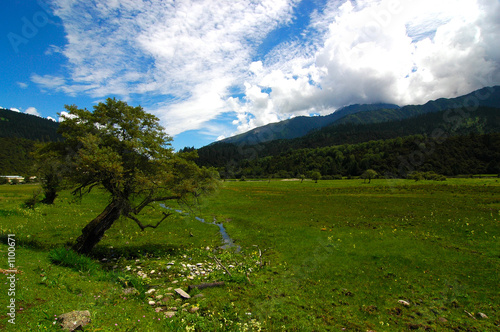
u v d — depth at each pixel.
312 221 26.72
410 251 15.79
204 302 9.52
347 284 11.79
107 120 15.99
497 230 18.89
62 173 15.17
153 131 17.72
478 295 10.30
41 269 9.98
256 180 124.88
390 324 8.46
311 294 10.74
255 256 16.30
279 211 33.88
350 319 8.73
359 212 30.41
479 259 13.91
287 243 19.06
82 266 11.71
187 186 16.69
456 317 8.87
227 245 19.77
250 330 7.73
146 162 16.38
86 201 37.69
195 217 31.00
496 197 34.03
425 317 8.87
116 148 15.70
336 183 82.62
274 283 11.79
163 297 9.77
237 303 9.53
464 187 46.31
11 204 31.77
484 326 8.26
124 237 20.47
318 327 8.16
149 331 6.80
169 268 13.70
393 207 32.34
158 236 21.55
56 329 5.91
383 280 12.09
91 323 6.62
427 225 22.19
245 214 32.69
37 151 15.29
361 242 18.28
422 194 43.06
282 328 8.03
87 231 14.39
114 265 13.84
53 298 7.73
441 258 14.43
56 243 16.38
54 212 28.48
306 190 62.56
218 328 7.64
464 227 20.48
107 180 14.79
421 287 11.21
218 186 19.88
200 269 13.96
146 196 17.06
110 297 8.88
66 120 15.29
